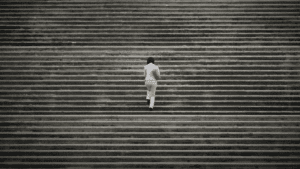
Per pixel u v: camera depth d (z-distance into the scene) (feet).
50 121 16.17
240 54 20.12
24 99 17.83
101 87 18.51
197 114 16.90
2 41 21.59
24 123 16.08
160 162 14.64
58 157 14.74
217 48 20.53
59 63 19.79
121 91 18.17
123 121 16.11
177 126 15.90
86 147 15.19
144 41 21.79
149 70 16.74
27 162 14.61
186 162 14.57
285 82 18.12
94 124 16.12
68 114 17.03
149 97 16.99
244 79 18.63
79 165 14.49
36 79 18.92
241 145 14.98
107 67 19.66
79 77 19.01
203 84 18.57
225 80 18.51
